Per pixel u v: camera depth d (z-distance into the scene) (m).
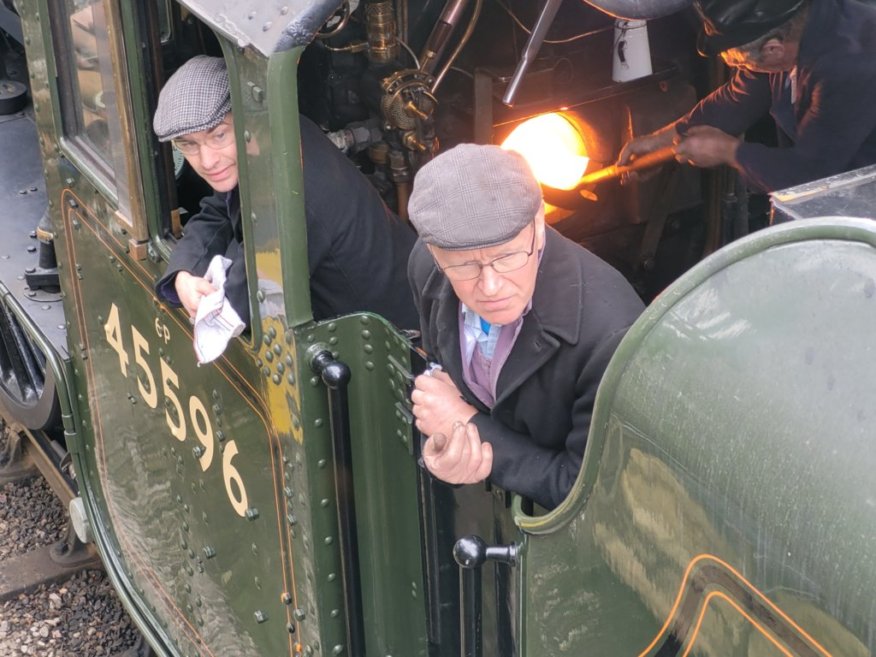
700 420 1.27
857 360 1.14
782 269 1.22
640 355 1.35
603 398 1.40
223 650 2.60
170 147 2.24
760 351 1.22
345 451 1.97
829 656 1.17
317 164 2.06
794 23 2.14
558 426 1.68
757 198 2.63
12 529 3.74
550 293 1.62
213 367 2.23
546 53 2.42
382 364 1.96
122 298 2.56
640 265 2.59
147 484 2.79
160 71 2.17
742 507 1.23
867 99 2.16
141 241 2.28
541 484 1.68
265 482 2.17
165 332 2.39
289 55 1.71
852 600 1.13
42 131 2.69
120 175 2.26
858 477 1.13
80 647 3.35
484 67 2.38
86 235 2.65
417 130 2.26
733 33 2.18
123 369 2.70
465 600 1.91
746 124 2.36
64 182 2.67
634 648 1.47
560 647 1.64
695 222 2.61
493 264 1.52
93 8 2.16
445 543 1.98
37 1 2.44
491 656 1.96
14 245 3.37
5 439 4.04
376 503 2.11
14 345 3.54
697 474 1.28
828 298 1.18
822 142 2.21
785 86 2.26
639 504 1.39
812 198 1.43
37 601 3.50
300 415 1.96
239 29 1.76
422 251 1.79
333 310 2.13
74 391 3.07
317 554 2.05
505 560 1.72
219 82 1.98
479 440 1.71
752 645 1.26
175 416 2.48
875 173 1.48
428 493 1.96
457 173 1.52
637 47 2.39
